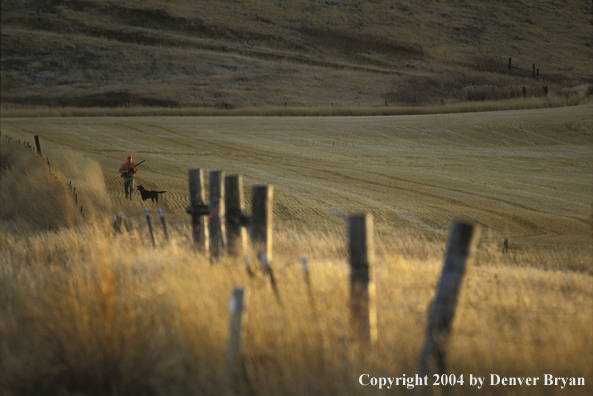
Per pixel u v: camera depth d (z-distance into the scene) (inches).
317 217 2819.9
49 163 3417.8
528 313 829.2
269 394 537.6
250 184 3858.3
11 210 2463.1
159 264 1072.8
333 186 3870.6
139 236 1582.2
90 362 583.5
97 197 2593.5
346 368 567.8
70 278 855.1
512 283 1138.7
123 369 580.4
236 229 1149.7
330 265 1132.5
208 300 745.0
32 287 839.7
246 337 628.1
